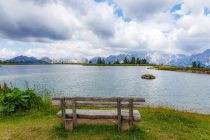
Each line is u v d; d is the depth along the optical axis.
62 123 10.09
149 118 13.34
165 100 32.03
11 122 12.17
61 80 61.41
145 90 42.28
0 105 13.46
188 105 28.66
